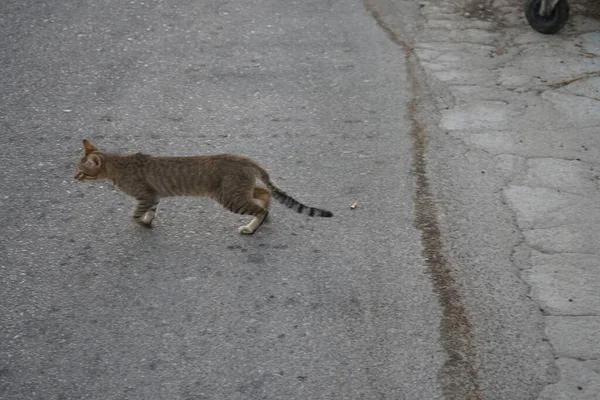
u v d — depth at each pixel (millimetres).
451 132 4152
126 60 4676
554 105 4312
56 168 3980
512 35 4848
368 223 3699
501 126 4184
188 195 3674
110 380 3172
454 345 3256
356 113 4285
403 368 3193
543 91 4402
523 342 3264
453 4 5152
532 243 3604
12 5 5145
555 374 3172
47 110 4316
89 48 4770
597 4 5105
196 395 3129
